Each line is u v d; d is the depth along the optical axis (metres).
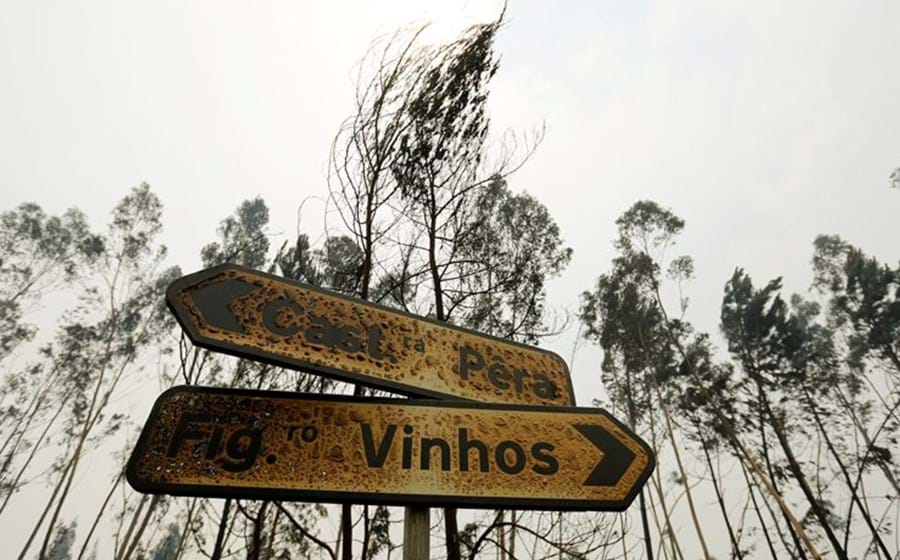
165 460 1.62
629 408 16.97
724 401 14.81
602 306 19.56
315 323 1.98
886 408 14.01
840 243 20.91
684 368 16.67
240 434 1.73
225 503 4.91
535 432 1.97
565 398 2.30
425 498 1.70
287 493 1.62
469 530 4.97
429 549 1.66
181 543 8.65
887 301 17.48
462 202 5.32
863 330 18.25
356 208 4.54
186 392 1.79
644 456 1.98
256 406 1.81
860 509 11.71
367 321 2.11
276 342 1.86
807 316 22.41
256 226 18.17
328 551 3.27
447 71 5.04
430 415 1.93
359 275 4.76
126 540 10.73
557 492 1.80
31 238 19.50
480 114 5.13
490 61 5.18
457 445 1.86
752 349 17.27
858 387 17.22
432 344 2.18
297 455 1.71
